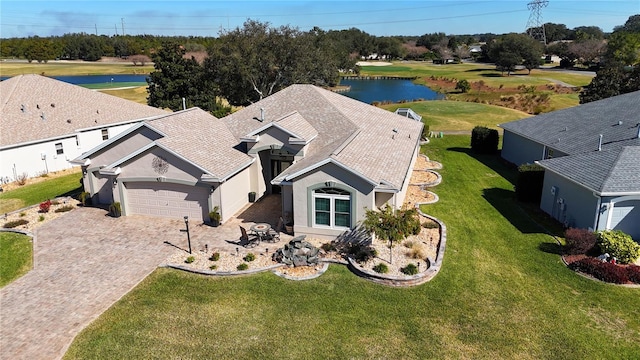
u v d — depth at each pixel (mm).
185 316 15195
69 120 36688
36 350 13602
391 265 18188
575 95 76812
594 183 20266
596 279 17359
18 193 29547
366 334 14242
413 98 86625
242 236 20391
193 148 23578
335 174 19734
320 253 19422
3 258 19594
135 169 23344
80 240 21234
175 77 59406
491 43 168750
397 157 24453
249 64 62406
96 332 14391
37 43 156875
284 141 24828
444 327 14570
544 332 14266
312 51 68688
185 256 19391
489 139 39031
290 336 14164
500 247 20266
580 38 159625
